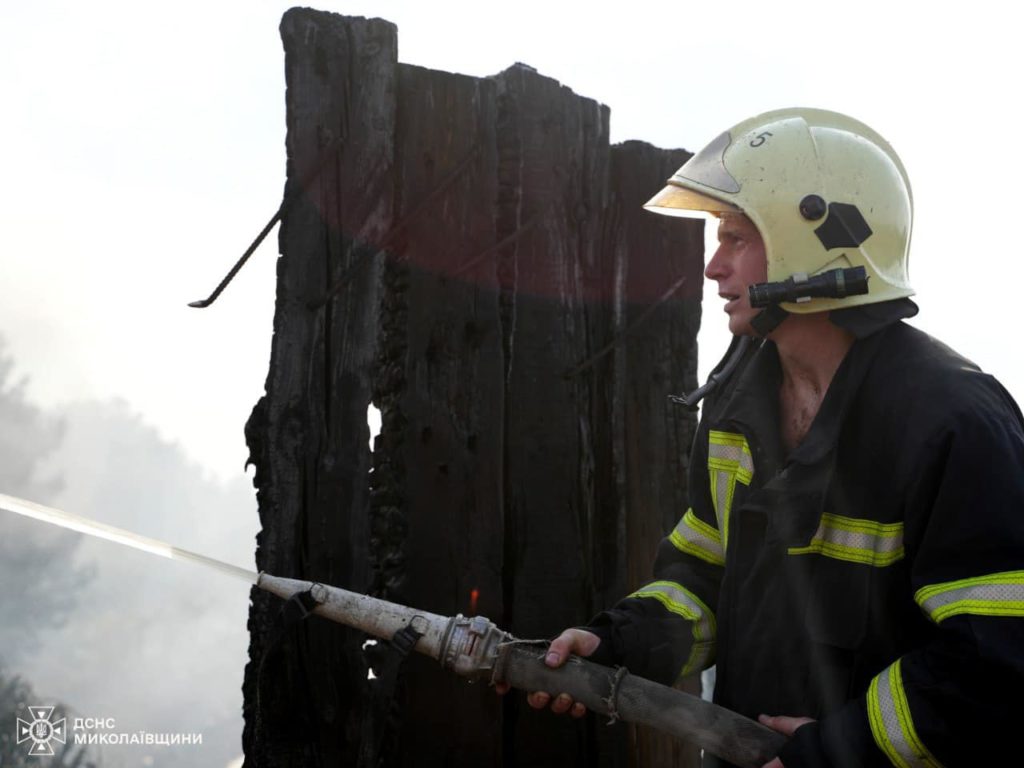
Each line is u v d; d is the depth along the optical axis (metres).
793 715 1.64
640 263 2.97
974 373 1.56
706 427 1.92
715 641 1.93
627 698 1.72
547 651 1.80
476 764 2.52
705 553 1.94
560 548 2.69
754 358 1.82
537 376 2.71
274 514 2.31
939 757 1.43
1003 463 1.46
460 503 2.55
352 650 2.35
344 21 2.45
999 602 1.42
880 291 1.69
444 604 2.51
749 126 1.84
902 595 1.58
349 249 2.41
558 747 2.66
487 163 2.65
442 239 2.58
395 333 2.53
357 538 2.38
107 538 1.64
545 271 2.74
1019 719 1.40
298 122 2.38
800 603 1.64
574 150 2.82
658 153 3.02
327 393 2.37
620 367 2.90
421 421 2.52
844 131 1.81
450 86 2.62
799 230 1.71
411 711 2.46
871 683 1.52
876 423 1.60
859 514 1.60
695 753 2.93
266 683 2.28
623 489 2.88
